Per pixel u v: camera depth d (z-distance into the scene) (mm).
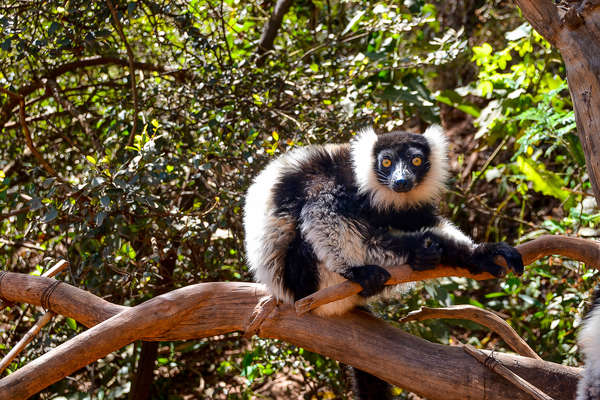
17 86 5695
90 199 4152
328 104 5414
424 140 4176
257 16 6938
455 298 6168
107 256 4379
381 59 5504
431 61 5348
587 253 3486
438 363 3381
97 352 3480
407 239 3484
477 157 7973
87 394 5457
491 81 6430
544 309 5859
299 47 6504
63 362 3359
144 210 4477
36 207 4070
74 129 5867
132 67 4672
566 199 6078
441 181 4234
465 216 7574
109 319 3586
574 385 3359
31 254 5824
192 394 6070
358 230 3609
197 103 5270
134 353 5645
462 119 8422
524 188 6570
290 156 4102
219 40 5500
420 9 6559
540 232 6117
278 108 5398
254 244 3877
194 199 5527
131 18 4965
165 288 5422
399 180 3803
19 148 6125
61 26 4734
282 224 3805
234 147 4855
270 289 3775
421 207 4141
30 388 3250
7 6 5160
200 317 3775
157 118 5391
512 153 7801
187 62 5402
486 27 7953
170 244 4621
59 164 5949
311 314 3660
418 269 3371
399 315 5590
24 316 5660
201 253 5234
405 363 3410
